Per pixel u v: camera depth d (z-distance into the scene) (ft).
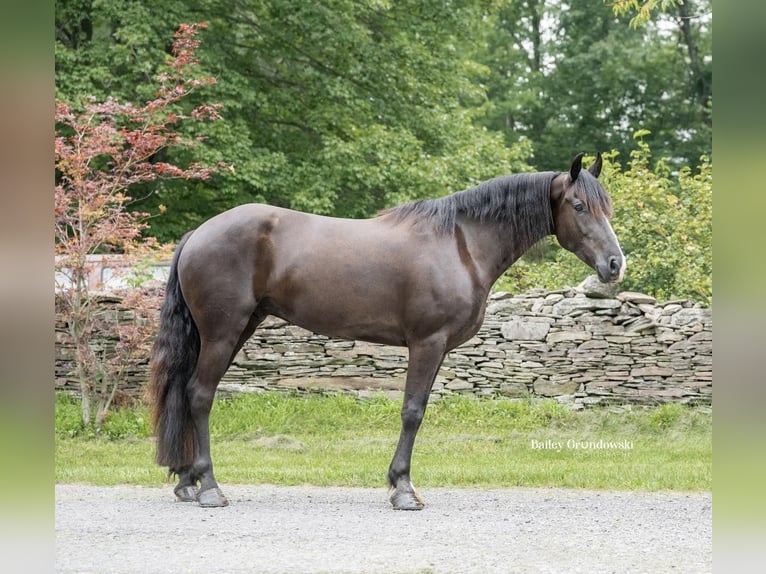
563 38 97.96
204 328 22.50
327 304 22.68
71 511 21.93
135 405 38.52
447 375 39.96
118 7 52.11
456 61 65.51
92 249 37.14
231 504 23.06
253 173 52.11
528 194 23.24
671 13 92.17
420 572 16.42
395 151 55.52
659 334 39.06
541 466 29.48
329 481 26.66
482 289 23.18
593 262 22.84
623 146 89.97
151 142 35.70
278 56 59.16
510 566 16.94
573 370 39.52
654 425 37.04
